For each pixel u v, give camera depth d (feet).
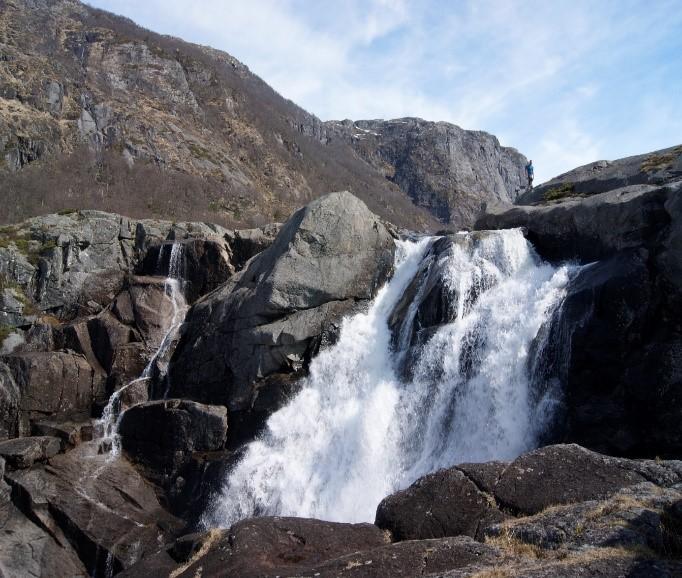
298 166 365.61
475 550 29.99
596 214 57.82
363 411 62.69
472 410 55.62
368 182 430.61
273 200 306.55
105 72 321.73
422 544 31.53
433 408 58.75
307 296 71.51
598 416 47.57
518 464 36.58
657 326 48.47
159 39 392.68
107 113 279.28
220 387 74.23
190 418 69.72
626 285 48.96
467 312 62.64
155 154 268.82
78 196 203.41
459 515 35.17
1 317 93.45
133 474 70.64
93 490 67.10
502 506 34.53
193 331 82.53
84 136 259.19
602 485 33.32
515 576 25.26
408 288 70.59
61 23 350.02
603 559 25.49
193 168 275.80
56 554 62.08
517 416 52.75
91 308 97.86
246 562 34.22
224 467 65.16
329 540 36.65
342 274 73.10
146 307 87.81
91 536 62.08
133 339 86.69
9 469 67.26
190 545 41.19
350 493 58.54
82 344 87.20
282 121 424.46
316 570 30.96
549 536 29.35
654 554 25.93
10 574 60.18
